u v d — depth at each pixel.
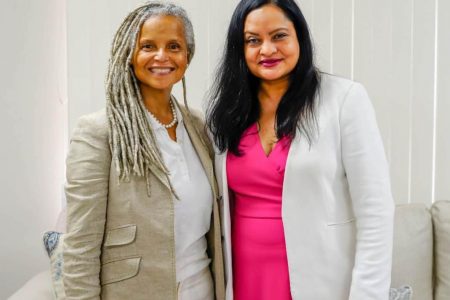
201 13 2.06
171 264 1.23
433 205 1.90
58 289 1.47
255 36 1.27
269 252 1.30
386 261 1.20
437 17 2.16
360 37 2.14
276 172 1.28
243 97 1.36
